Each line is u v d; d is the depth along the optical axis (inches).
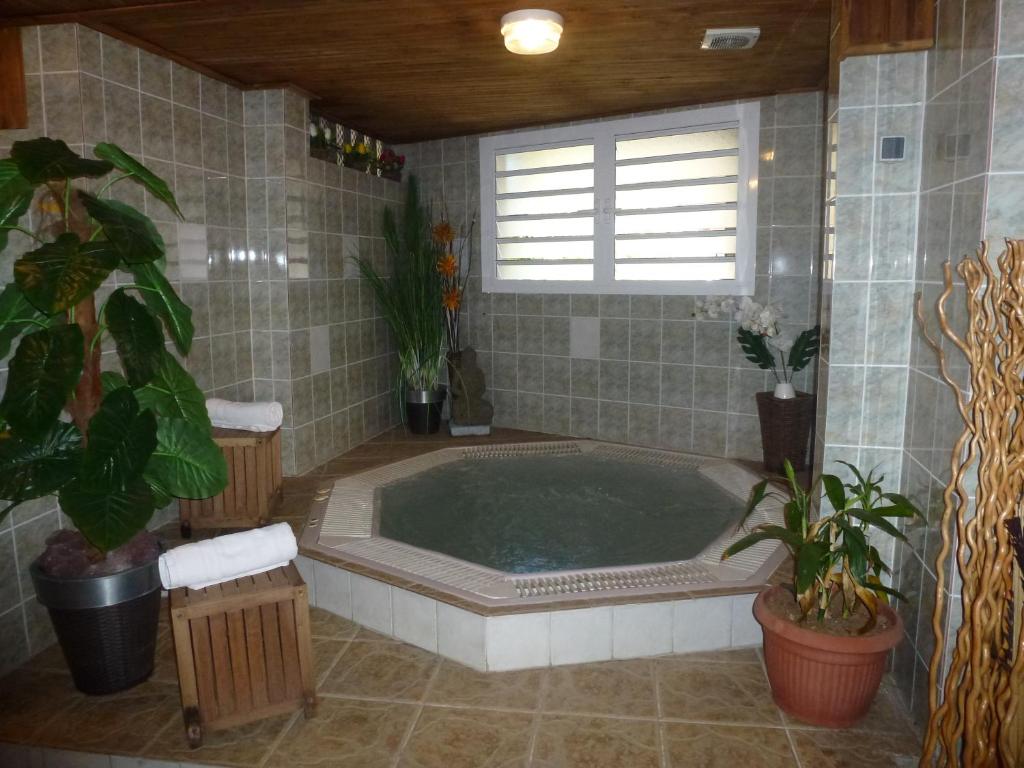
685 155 172.7
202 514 127.9
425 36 121.7
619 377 189.3
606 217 185.2
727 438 177.3
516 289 201.0
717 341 175.5
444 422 211.6
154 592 89.4
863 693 80.3
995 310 61.0
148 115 125.9
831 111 93.7
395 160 199.5
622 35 123.0
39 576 83.0
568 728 82.4
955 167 75.1
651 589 99.1
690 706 86.3
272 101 151.3
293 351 159.0
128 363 77.7
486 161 199.0
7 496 79.2
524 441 190.9
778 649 82.7
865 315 91.7
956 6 75.8
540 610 93.7
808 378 167.9
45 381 72.4
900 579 91.4
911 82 86.5
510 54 132.2
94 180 114.3
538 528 132.3
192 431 91.6
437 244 202.1
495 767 76.2
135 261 75.5
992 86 65.5
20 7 105.8
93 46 113.7
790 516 84.0
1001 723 62.7
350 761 77.2
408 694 89.2
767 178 165.6
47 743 79.8
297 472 162.6
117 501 78.3
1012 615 62.7
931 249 82.7
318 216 166.7
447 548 123.0
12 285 81.0
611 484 158.1
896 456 93.1
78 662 86.5
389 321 198.4
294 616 81.8
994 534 62.1
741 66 141.6
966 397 70.6
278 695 82.5
